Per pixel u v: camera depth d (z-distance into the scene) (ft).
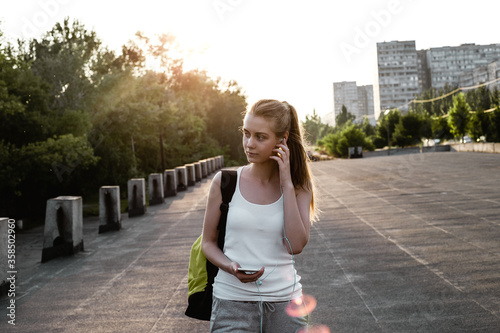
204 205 42.45
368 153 176.86
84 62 71.61
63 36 79.25
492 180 43.68
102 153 73.67
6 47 51.57
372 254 19.03
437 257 17.79
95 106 74.74
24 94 54.24
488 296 13.12
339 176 61.00
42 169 50.21
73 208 23.43
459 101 173.37
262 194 6.30
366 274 16.22
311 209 7.12
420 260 17.53
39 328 12.90
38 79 57.11
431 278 15.19
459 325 11.27
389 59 586.45
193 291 6.64
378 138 241.14
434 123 215.31
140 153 109.19
